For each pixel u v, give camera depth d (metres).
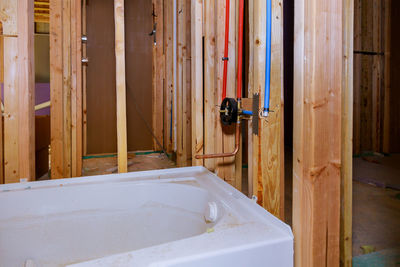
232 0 1.70
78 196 1.53
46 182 1.57
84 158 4.01
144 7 4.34
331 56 0.92
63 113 2.78
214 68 1.81
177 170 1.84
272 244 0.93
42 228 1.46
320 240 0.94
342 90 1.26
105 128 4.25
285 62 5.37
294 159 0.98
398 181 2.88
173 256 0.82
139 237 1.60
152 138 4.44
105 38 4.19
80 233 1.52
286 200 2.37
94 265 0.78
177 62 3.21
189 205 1.54
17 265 1.39
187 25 3.02
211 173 1.76
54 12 2.59
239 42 1.48
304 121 0.93
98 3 4.13
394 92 4.58
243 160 3.58
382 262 1.43
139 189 1.61
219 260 0.86
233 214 1.17
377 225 1.88
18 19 1.76
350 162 1.30
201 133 1.94
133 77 4.34
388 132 4.55
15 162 1.99
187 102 3.10
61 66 2.64
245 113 1.45
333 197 0.96
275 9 1.31
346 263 1.31
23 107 1.76
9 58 1.92
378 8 4.47
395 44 4.56
